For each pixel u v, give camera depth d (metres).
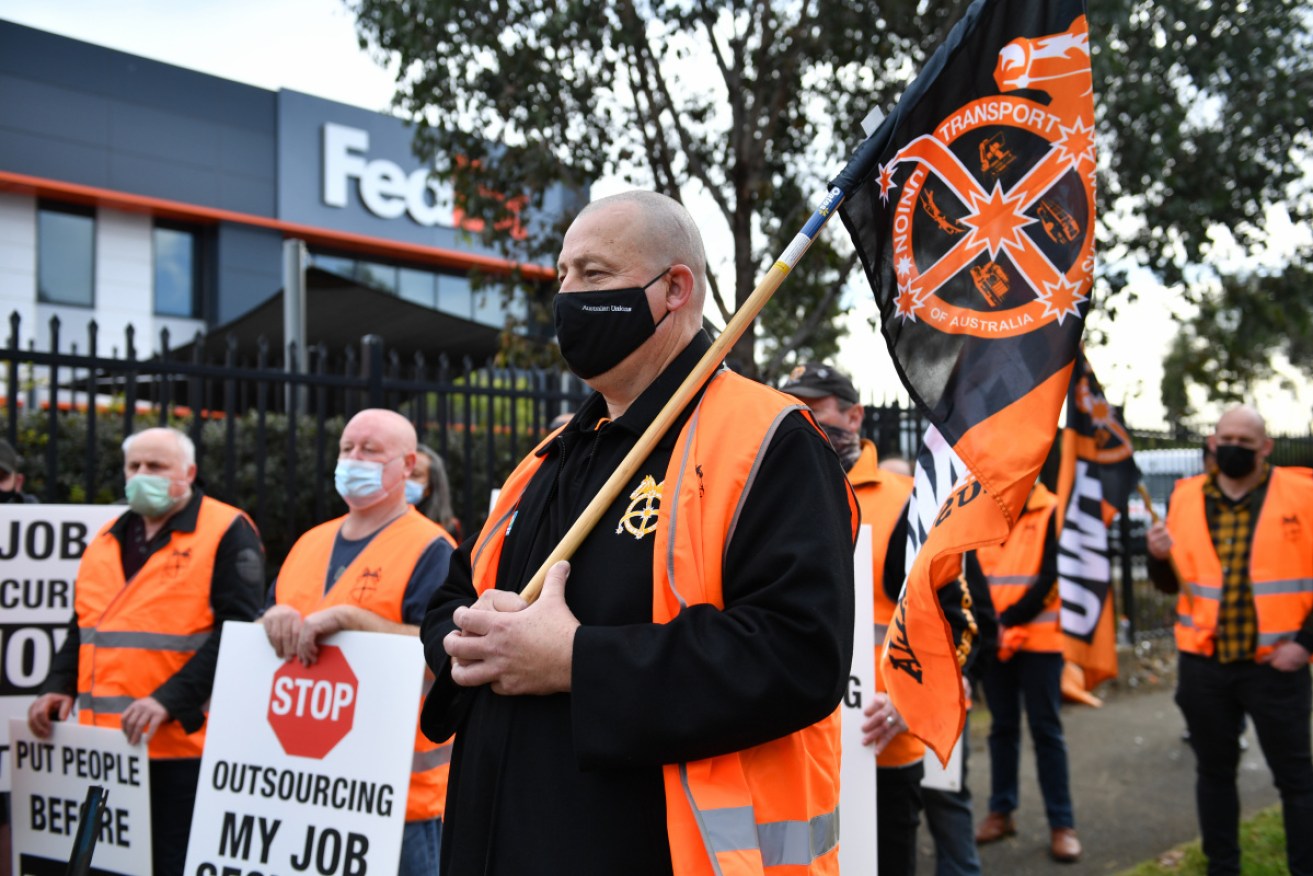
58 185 17.95
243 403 7.00
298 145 20.56
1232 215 8.06
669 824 1.48
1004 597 5.05
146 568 3.45
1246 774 6.44
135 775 3.14
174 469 3.51
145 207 18.91
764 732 1.47
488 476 6.16
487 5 7.24
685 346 1.82
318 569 3.35
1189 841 5.07
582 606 1.62
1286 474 4.21
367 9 7.46
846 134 7.89
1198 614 4.24
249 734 2.92
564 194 9.28
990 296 2.18
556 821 1.54
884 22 7.32
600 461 1.78
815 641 1.46
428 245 21.86
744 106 7.65
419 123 7.81
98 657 3.40
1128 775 6.26
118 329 18.83
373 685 2.82
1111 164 7.66
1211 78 7.54
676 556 1.56
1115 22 6.57
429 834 3.11
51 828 3.24
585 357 1.78
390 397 6.04
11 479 4.75
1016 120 2.20
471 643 1.56
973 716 7.50
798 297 8.65
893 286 2.16
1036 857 4.89
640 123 7.67
